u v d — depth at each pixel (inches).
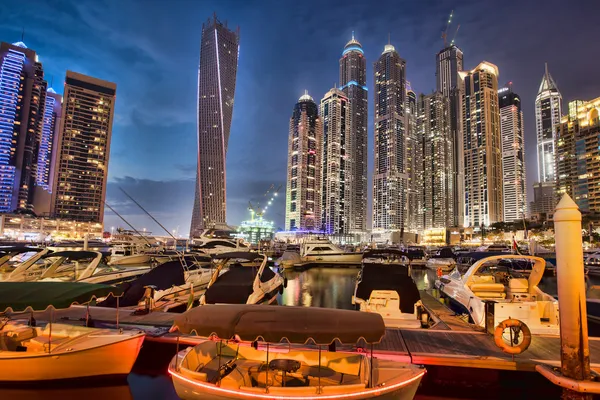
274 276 912.9
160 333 454.6
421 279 1518.2
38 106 7632.9
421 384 387.2
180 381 302.4
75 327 416.5
